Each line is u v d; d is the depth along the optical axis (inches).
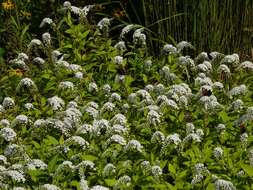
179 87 144.9
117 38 191.0
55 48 183.6
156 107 139.5
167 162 131.7
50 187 119.7
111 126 135.0
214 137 137.9
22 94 159.0
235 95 150.1
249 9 172.7
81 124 138.6
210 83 149.9
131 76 163.8
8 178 124.3
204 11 170.4
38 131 139.3
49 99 141.7
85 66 161.5
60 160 131.0
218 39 172.4
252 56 177.0
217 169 128.3
